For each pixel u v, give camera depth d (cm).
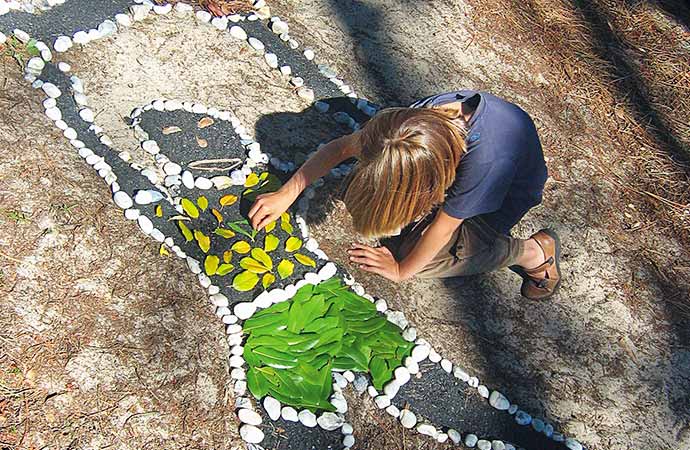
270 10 254
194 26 238
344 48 254
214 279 185
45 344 160
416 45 264
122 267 178
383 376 180
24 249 171
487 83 262
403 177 150
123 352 165
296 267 194
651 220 237
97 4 229
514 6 293
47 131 195
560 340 202
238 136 217
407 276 190
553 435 183
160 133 209
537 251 198
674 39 304
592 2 309
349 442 168
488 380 189
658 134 265
